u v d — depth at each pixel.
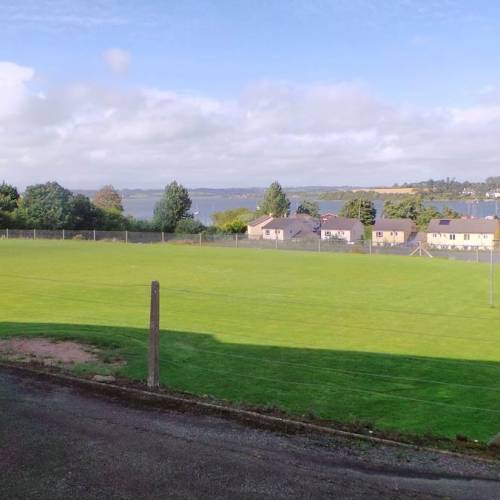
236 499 4.62
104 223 63.75
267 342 12.71
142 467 5.19
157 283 7.60
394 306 19.09
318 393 8.60
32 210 59.28
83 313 15.85
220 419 6.41
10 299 18.44
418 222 99.38
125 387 7.55
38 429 6.06
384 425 7.11
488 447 5.89
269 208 108.81
